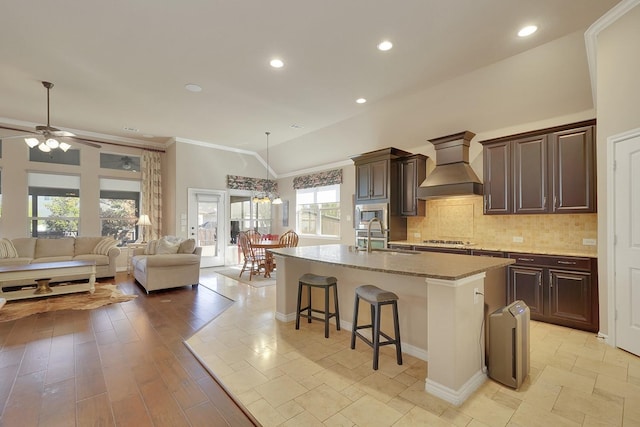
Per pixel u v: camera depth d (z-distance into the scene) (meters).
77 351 2.70
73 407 1.89
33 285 5.03
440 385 2.00
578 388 2.11
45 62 3.40
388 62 3.39
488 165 4.18
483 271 2.18
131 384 2.16
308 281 3.13
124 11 2.55
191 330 3.22
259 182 8.27
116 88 4.09
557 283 3.34
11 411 1.84
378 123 5.27
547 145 3.62
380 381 2.20
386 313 2.86
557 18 2.65
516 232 4.24
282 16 2.61
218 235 7.46
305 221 7.95
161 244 5.42
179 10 2.54
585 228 3.66
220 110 4.93
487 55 3.25
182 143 6.81
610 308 2.82
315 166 7.54
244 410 1.86
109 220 6.64
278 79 3.81
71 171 6.12
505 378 2.13
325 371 2.34
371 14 2.58
